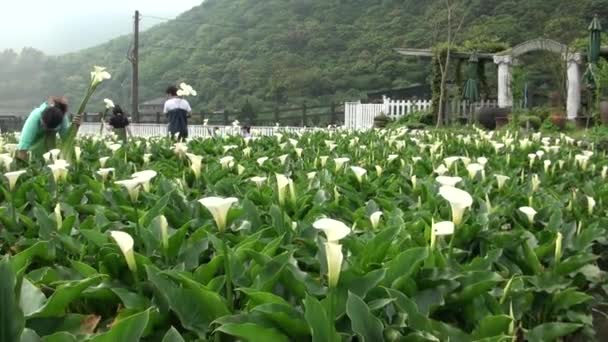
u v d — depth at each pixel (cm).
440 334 263
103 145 1041
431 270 295
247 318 241
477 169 526
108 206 479
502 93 2622
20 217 416
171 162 756
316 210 448
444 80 2047
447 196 316
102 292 285
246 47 6606
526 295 319
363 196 539
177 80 6712
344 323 262
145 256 313
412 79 5038
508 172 695
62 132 974
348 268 271
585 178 686
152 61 7212
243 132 2159
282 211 385
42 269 303
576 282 367
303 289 279
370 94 3681
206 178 589
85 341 214
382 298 271
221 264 300
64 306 259
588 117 1925
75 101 7256
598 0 3647
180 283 280
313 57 5944
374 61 5322
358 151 935
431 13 4372
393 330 246
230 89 6122
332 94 5409
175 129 1577
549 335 292
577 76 2372
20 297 233
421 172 682
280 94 5600
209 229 376
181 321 255
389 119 2742
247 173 650
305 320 239
